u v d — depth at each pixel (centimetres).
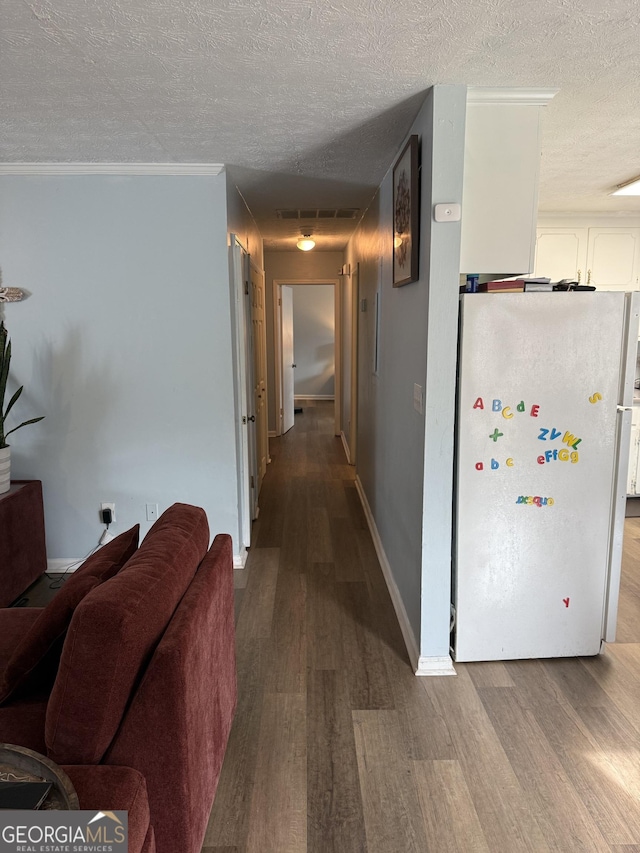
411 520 249
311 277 691
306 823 162
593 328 214
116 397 317
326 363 1036
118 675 123
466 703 212
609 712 207
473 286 225
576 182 331
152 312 309
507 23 151
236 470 325
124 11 144
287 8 143
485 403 217
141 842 113
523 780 176
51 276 304
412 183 217
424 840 156
